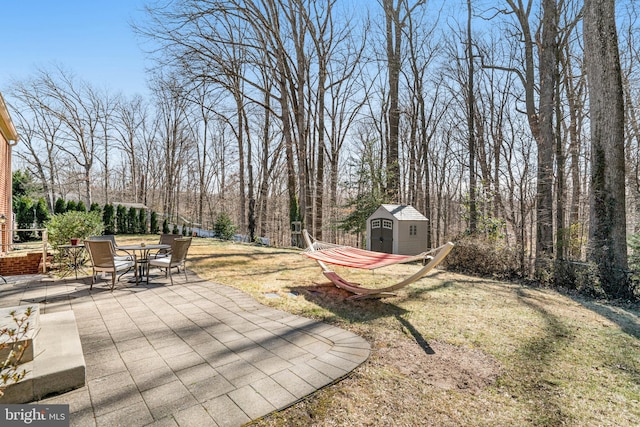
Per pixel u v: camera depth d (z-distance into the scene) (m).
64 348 2.83
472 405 2.48
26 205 17.47
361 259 6.12
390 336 3.84
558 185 13.54
